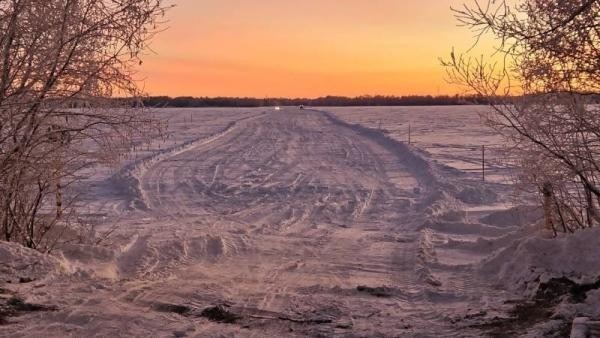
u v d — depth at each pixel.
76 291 7.85
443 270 10.47
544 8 7.66
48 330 6.29
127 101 10.36
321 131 56.38
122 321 6.73
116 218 17.45
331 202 20.53
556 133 8.55
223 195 22.44
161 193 22.95
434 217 16.17
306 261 11.59
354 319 7.27
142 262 10.88
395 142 40.53
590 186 8.76
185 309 7.52
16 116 9.59
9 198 9.80
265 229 15.45
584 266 8.12
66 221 11.87
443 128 61.59
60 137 10.08
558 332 6.10
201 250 12.24
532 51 8.00
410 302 8.32
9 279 8.08
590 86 8.25
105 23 9.78
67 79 9.84
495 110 9.05
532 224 11.98
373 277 10.20
